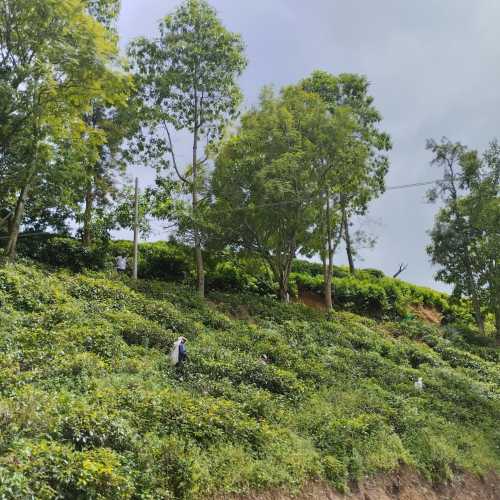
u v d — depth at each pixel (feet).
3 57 73.77
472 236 123.95
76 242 93.66
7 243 83.76
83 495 29.50
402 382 78.33
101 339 54.65
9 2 71.67
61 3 71.15
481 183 122.83
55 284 70.33
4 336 49.96
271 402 53.67
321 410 57.11
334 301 125.49
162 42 98.27
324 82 116.26
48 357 47.73
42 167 76.07
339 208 111.24
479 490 59.36
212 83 98.27
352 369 76.13
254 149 100.83
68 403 36.45
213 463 38.81
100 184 96.12
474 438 67.41
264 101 103.24
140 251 105.60
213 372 57.31
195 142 102.01
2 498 25.55
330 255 114.11
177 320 71.31
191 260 104.73
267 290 111.96
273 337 78.13
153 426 39.45
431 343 109.09
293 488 41.65
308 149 99.04
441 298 151.23
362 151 102.58
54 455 30.27
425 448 58.49
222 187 99.50
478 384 88.84
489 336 127.75
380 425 57.31
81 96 76.07
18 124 72.74
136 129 96.27
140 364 52.42
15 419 32.65
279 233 103.55
